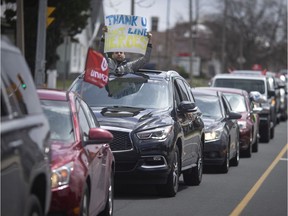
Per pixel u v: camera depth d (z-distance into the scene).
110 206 27.92
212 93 49.28
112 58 38.97
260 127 70.81
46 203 18.25
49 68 87.19
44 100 24.86
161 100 36.06
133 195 35.28
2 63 16.73
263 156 57.94
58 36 77.88
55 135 23.70
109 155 27.52
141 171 32.94
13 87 17.09
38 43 54.03
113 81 37.00
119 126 32.97
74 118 24.47
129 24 38.50
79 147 23.50
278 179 43.53
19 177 16.12
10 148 15.73
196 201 34.28
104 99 36.22
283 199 35.78
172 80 37.41
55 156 21.89
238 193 37.41
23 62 18.19
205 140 44.59
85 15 82.44
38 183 17.92
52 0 75.88
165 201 33.88
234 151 49.69
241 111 57.34
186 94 39.34
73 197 21.44
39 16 53.97
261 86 75.31
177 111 36.00
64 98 25.16
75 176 21.70
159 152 33.06
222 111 47.91
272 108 76.69
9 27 79.12
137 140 32.88
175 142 34.03
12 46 17.64
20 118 16.91
